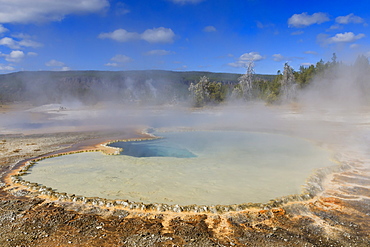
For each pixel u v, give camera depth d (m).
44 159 12.69
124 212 7.03
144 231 6.07
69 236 5.88
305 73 48.81
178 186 8.96
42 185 9.18
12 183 9.38
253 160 12.14
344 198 7.82
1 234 5.98
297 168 10.84
